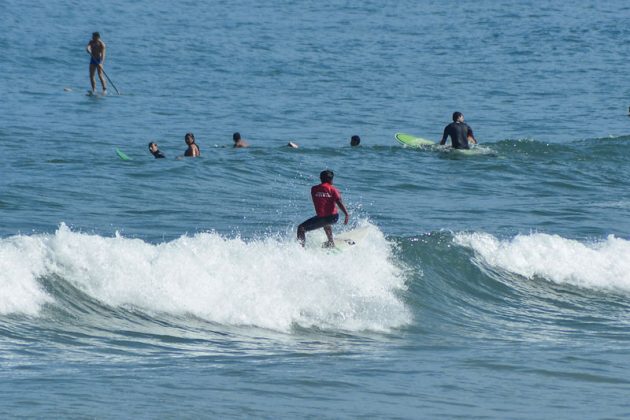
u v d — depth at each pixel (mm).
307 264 54344
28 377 36875
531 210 82000
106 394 35219
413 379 40906
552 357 46781
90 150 104562
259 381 38844
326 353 45531
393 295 55906
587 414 36750
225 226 68625
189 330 46938
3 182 78875
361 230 61594
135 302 47906
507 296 59531
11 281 45156
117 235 50312
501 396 38844
